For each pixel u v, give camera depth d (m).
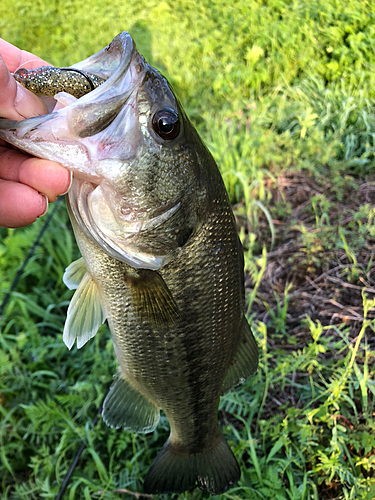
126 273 0.22
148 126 0.19
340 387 0.33
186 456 0.30
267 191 0.55
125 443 0.35
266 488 0.32
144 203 0.20
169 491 0.29
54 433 0.38
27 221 0.19
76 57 0.89
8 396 0.41
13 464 0.38
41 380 0.42
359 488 0.31
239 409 0.36
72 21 1.00
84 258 0.23
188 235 0.22
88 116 0.18
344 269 0.45
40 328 0.47
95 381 0.40
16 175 0.18
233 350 0.26
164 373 0.25
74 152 0.18
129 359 0.25
